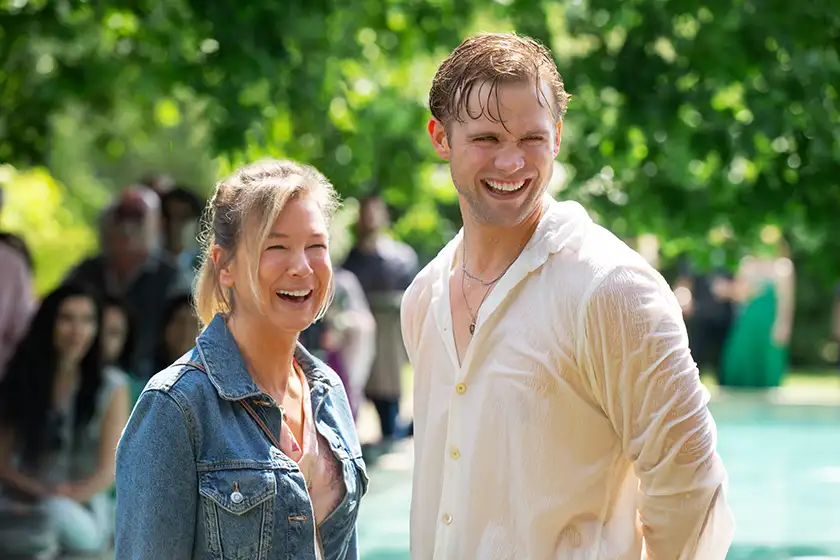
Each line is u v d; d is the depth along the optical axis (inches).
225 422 336.2
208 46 904.9
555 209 348.8
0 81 1054.4
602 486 345.7
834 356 2247.8
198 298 354.9
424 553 367.2
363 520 834.8
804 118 909.2
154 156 2827.3
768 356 1673.2
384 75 1238.9
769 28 892.6
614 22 956.0
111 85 1050.7
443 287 366.6
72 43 971.9
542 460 341.4
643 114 910.4
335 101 1051.9
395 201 1334.9
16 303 948.0
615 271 335.3
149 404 332.5
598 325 333.7
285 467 338.3
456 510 352.5
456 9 1042.1
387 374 1187.9
